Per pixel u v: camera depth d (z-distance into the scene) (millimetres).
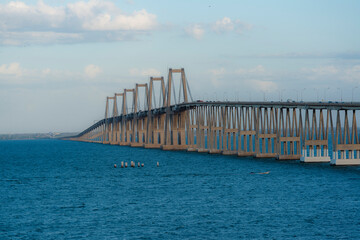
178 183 166250
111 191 152375
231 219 108750
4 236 99562
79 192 152750
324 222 105062
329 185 150250
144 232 99875
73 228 104312
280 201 127250
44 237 98312
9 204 133625
